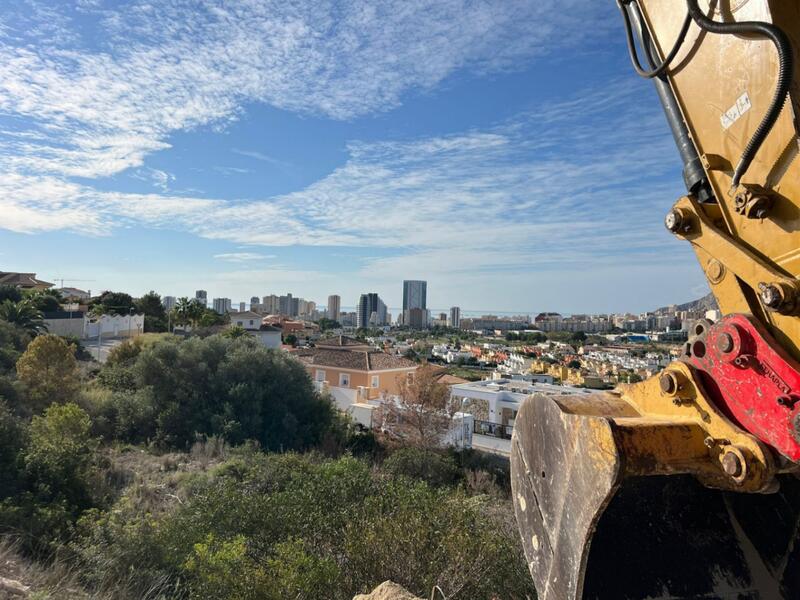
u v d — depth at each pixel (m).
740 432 1.44
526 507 2.12
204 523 7.16
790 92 1.30
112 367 24.34
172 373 20.81
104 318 50.16
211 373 21.39
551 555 1.89
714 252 1.61
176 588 5.92
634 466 1.52
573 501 1.73
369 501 6.85
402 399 26.67
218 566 5.21
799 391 1.29
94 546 6.67
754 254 1.49
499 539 6.40
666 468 1.53
